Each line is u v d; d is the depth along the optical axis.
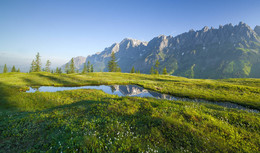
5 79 40.44
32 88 32.41
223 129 9.09
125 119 10.29
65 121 10.16
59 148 6.91
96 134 8.03
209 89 30.56
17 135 8.52
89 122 9.62
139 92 29.41
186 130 8.59
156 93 28.47
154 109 11.90
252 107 18.84
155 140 7.74
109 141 7.31
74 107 14.10
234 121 10.61
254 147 7.60
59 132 8.59
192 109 12.48
